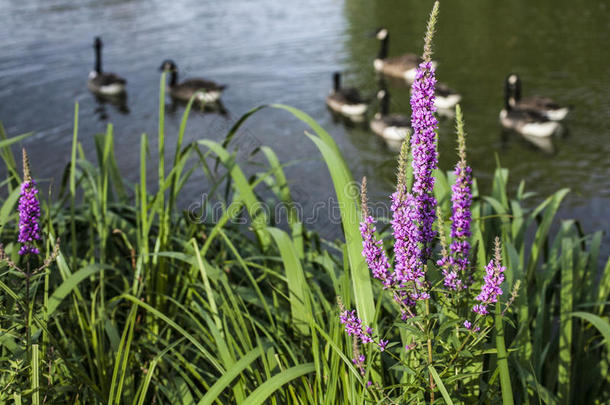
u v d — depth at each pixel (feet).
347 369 7.25
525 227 12.19
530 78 47.21
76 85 47.01
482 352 6.41
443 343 6.55
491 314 6.85
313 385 7.70
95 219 11.96
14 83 46.93
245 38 59.62
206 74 49.19
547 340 10.57
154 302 9.91
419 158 6.31
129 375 7.93
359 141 37.86
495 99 43.96
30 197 7.52
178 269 10.87
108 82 45.24
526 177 32.42
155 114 41.73
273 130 38.55
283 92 45.85
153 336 9.46
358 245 7.59
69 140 37.29
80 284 10.52
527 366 8.70
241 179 10.19
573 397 10.36
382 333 8.35
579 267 11.53
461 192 6.71
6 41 57.88
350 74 50.60
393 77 52.11
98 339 8.87
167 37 60.03
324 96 45.29
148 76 49.42
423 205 6.52
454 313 6.89
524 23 62.80
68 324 9.53
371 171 32.42
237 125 11.18
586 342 10.52
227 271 11.13
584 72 47.65
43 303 8.56
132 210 12.42
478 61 51.88
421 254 6.73
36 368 6.95
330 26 64.39
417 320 6.29
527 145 36.73
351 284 9.39
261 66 51.39
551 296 11.85
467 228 6.79
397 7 73.05
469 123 40.24
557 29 59.72
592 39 55.52
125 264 11.64
